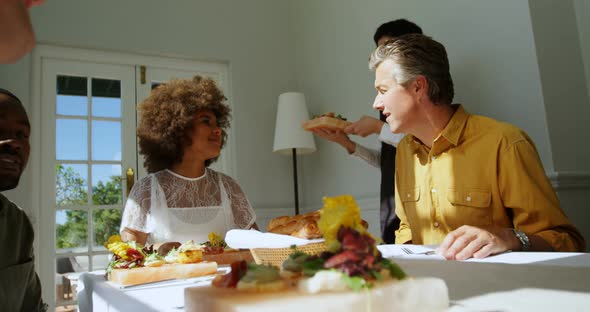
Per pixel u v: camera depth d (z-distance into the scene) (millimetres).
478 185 1319
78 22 3232
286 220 955
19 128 999
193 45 3607
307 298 429
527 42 1905
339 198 531
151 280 886
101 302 876
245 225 1775
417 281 474
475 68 2170
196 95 1731
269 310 407
